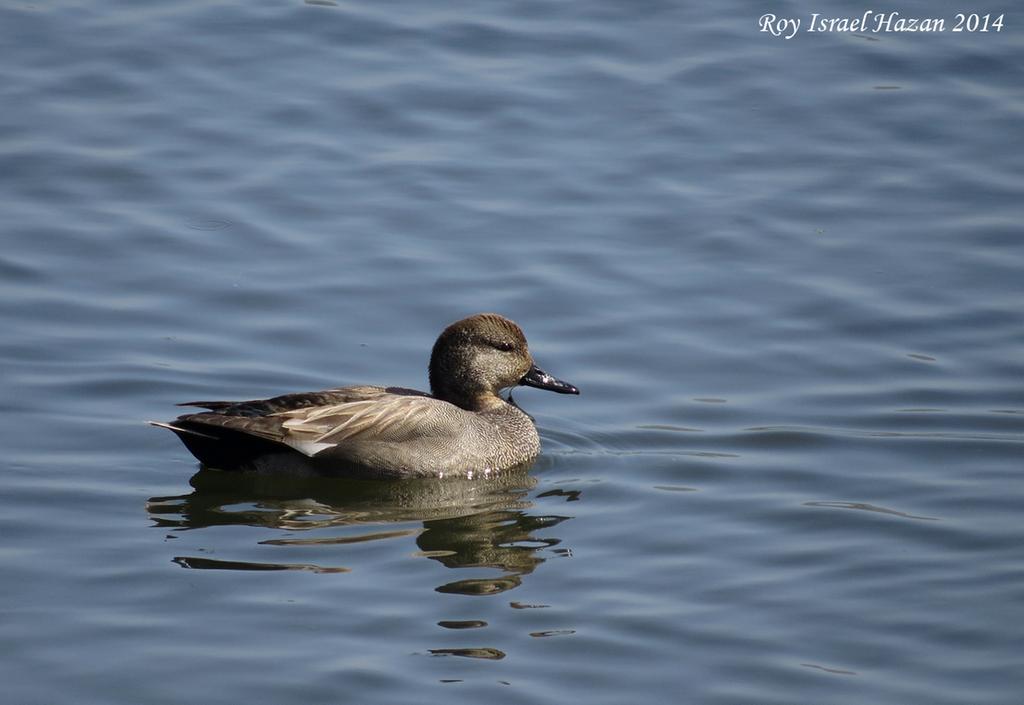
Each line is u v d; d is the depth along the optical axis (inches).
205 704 411.5
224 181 763.4
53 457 573.9
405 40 882.8
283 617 457.7
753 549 514.6
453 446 584.7
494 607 467.8
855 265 715.4
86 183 756.6
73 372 630.5
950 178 772.6
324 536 521.7
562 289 698.2
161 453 585.6
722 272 711.7
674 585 487.2
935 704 420.8
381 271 705.6
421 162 781.9
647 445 605.9
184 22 893.2
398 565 497.7
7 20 884.6
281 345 658.2
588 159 788.6
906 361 653.9
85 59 852.0
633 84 845.2
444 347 622.5
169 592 472.1
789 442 601.3
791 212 750.5
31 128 792.9
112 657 433.1
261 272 703.1
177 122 805.9
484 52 872.9
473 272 708.0
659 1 924.6
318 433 570.9
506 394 655.1
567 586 485.1
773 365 655.1
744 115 821.9
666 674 432.8
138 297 683.4
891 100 831.1
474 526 535.2
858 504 550.3
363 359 652.1
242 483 572.1
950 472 574.6
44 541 506.9
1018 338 666.2
